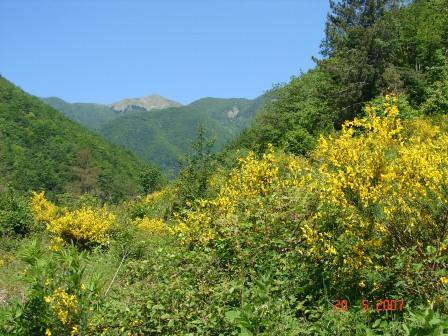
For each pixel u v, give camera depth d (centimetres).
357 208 480
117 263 980
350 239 487
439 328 304
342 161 499
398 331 391
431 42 2462
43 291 450
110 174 7125
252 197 721
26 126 7294
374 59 2575
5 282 852
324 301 486
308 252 523
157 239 1169
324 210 532
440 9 2633
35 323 452
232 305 481
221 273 563
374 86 2552
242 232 610
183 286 505
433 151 498
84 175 6719
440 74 2206
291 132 2727
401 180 456
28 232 1596
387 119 517
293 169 724
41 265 468
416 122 1355
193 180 1534
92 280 491
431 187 446
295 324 427
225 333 438
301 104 3116
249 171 770
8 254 1243
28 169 6462
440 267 444
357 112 2616
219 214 735
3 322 459
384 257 469
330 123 2681
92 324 459
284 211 622
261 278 486
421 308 377
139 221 1755
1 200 1655
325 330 420
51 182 6438
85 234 1323
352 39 2700
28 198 2044
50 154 7050
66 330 446
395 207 461
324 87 2811
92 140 8025
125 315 470
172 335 455
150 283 581
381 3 2897
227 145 3991
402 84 2328
